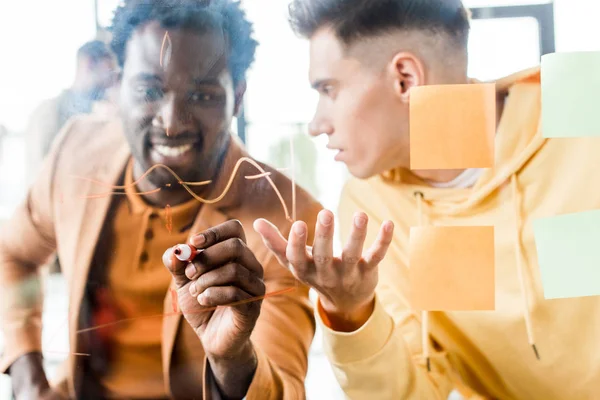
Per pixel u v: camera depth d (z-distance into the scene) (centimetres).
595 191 62
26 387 63
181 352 62
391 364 61
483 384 67
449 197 65
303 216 64
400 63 64
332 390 63
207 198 63
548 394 65
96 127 64
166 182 63
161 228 63
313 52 64
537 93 64
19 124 65
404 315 65
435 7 63
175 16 63
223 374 61
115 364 63
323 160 65
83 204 64
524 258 63
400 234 65
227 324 61
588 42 64
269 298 62
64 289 64
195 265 61
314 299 63
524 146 63
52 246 64
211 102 63
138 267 63
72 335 63
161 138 63
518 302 63
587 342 63
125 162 64
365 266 56
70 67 64
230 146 64
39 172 65
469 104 61
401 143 65
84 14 64
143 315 63
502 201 64
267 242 58
